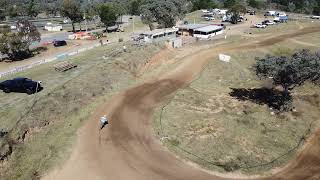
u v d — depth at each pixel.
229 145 40.66
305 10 198.12
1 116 40.06
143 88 55.53
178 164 34.81
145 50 71.38
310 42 94.00
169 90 55.31
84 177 31.94
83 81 52.62
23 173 32.62
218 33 103.19
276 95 57.59
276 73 49.19
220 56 73.56
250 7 189.75
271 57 50.97
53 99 45.56
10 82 48.44
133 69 62.62
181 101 51.16
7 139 35.62
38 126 40.19
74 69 60.56
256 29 114.12
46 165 33.41
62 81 53.06
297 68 47.31
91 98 49.56
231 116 48.47
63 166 33.41
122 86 55.75
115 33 117.88
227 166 35.47
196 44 87.31
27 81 48.38
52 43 96.94
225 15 139.88
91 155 35.34
